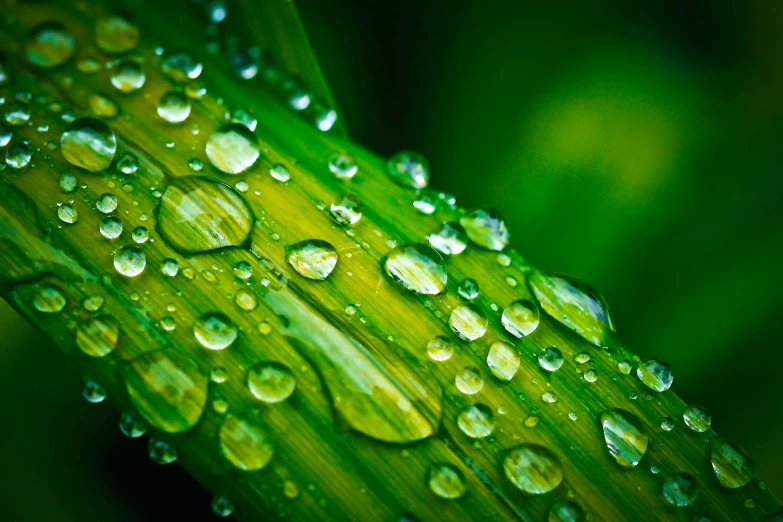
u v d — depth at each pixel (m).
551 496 0.09
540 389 0.09
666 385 0.09
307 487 0.08
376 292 0.09
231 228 0.09
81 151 0.09
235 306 0.09
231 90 0.09
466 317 0.09
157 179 0.09
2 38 0.09
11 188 0.09
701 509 0.09
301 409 0.09
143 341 0.09
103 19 0.09
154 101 0.09
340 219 0.09
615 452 0.09
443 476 0.09
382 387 0.09
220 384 0.09
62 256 0.09
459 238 0.09
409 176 0.09
